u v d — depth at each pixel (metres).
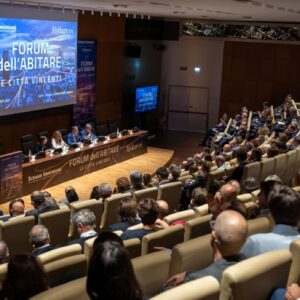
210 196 5.57
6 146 12.77
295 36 19.19
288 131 12.88
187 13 14.27
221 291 2.30
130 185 8.19
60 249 4.01
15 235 5.87
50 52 13.33
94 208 6.60
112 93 17.06
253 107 20.16
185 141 18.81
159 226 4.45
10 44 12.00
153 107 19.34
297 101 19.59
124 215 5.13
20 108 12.62
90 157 12.15
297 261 2.67
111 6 11.86
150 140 18.66
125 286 1.82
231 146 11.84
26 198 10.21
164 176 8.41
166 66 20.64
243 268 2.31
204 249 3.41
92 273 1.83
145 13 15.71
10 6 11.80
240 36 19.77
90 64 15.52
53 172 10.99
